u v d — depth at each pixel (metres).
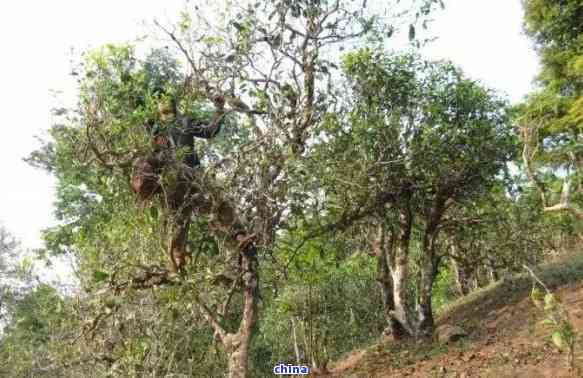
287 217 6.58
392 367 12.30
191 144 6.14
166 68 5.97
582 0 19.95
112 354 7.35
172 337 7.97
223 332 6.21
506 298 15.85
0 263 22.30
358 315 19.94
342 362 16.73
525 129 7.51
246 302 6.25
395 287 15.30
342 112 8.91
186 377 8.16
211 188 5.88
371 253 16.36
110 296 5.89
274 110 6.14
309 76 6.30
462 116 13.80
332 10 6.29
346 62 10.23
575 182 9.80
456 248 19.38
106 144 5.55
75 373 9.04
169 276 6.01
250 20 6.12
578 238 21.45
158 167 5.79
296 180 6.38
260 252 6.48
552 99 20.48
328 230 8.94
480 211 16.58
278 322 18.39
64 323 8.49
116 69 5.59
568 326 7.75
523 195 16.88
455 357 11.18
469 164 13.80
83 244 8.47
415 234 18.05
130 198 6.51
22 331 12.59
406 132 12.45
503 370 8.88
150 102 5.41
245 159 6.11
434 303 28.03
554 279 15.19
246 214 6.22
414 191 14.08
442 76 13.96
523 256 17.84
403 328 15.19
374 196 11.03
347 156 9.27
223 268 6.16
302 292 16.06
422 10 6.55
